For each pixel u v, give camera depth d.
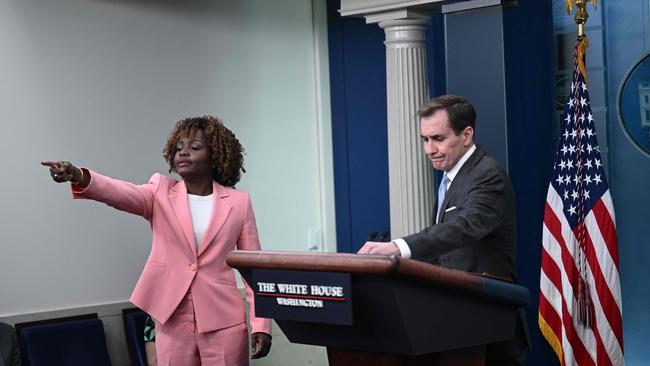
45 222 5.59
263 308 2.37
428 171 6.07
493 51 5.26
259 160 6.67
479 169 3.03
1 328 5.21
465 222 2.84
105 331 5.75
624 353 5.68
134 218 5.95
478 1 5.27
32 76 5.57
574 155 5.11
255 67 6.66
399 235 6.07
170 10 6.19
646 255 5.59
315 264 2.23
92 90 5.81
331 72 7.01
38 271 5.56
